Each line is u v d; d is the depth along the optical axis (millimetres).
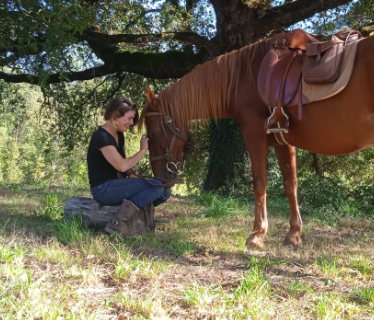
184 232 4727
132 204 4348
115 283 2873
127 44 11625
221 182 9531
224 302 2516
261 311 2426
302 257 3828
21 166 28859
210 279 3051
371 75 3342
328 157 13000
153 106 4355
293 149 4383
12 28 7625
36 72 7543
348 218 6312
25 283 2592
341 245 4465
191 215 6152
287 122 3779
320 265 3566
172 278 3043
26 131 30453
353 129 3561
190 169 14555
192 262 3602
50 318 2172
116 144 4441
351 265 3598
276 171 9469
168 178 4398
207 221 5523
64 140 14695
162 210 6613
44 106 14281
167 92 4371
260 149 4051
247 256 3824
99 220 4625
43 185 10438
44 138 16453
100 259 3408
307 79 3621
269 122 3828
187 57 10375
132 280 2912
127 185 4367
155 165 4426
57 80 11625
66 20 7234
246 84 4090
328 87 3523
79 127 14508
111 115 4391
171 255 3805
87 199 4848
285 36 3984
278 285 2932
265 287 2809
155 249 4000
